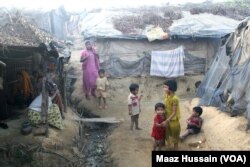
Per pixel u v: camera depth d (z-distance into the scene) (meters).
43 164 7.64
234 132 8.38
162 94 14.76
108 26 15.55
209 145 8.61
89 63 13.34
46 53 9.88
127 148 9.03
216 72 11.69
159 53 15.05
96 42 15.27
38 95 9.74
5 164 7.32
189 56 15.58
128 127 10.73
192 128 9.47
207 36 15.08
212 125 9.37
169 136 8.64
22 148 7.91
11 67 11.22
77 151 9.03
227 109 9.70
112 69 15.37
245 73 9.27
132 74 15.42
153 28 15.38
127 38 14.93
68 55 12.08
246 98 8.98
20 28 10.61
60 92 11.32
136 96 10.16
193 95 14.69
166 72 15.05
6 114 9.90
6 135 8.54
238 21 16.66
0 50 8.80
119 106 13.34
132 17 16.36
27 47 9.70
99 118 11.59
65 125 10.01
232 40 11.34
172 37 15.12
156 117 8.50
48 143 8.43
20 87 11.06
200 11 17.56
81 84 15.08
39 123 9.06
